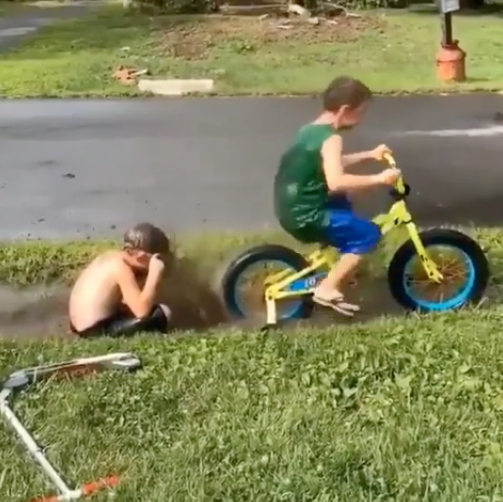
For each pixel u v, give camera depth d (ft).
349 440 11.28
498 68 52.49
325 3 83.97
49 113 41.55
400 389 12.67
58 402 12.46
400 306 16.72
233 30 68.69
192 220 24.11
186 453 11.07
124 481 10.50
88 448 11.30
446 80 48.11
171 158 32.14
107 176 29.60
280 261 16.47
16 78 50.47
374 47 61.87
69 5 101.09
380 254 18.53
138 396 12.59
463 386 12.71
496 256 19.43
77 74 51.44
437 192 26.63
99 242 21.76
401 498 10.08
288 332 15.21
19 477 10.67
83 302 15.93
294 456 10.87
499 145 32.86
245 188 27.66
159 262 16.05
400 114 39.27
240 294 16.62
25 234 23.12
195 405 12.37
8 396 12.53
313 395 12.63
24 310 17.76
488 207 25.00
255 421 11.87
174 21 75.66
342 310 16.33
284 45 62.44
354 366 13.43
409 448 11.09
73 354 14.34
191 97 45.37
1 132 37.37
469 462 10.81
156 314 15.89
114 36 67.51
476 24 74.64
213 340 14.85
